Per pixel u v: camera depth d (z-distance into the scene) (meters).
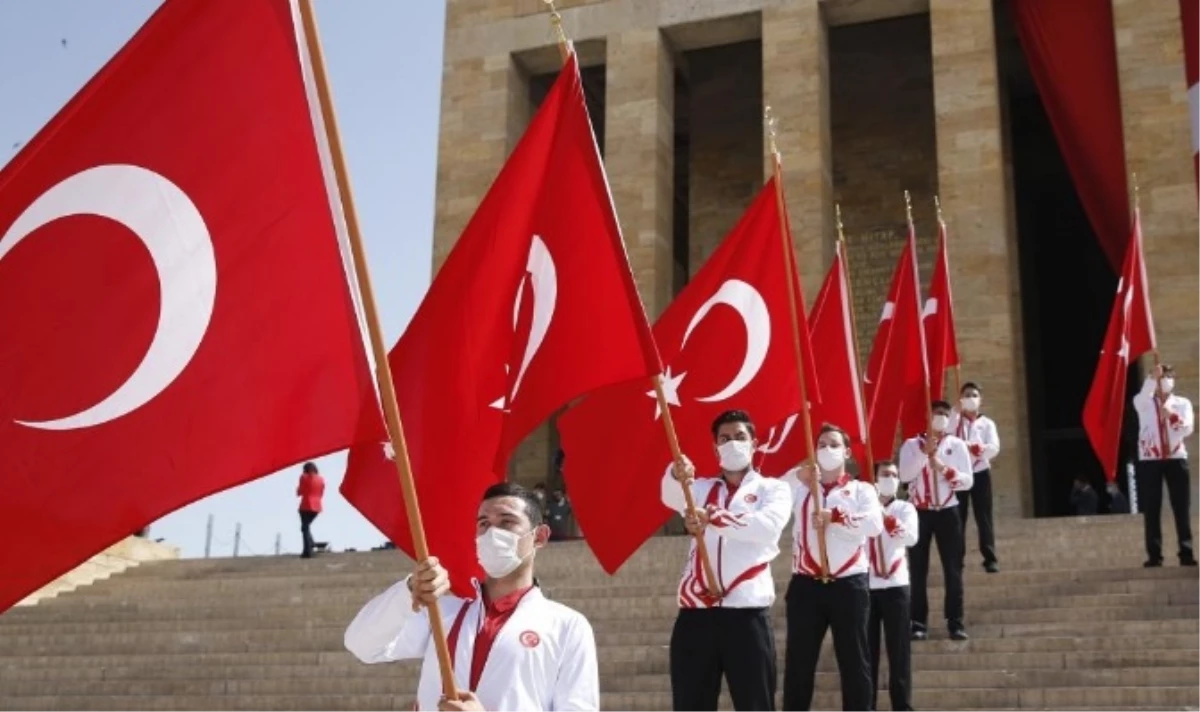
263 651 16.38
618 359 7.48
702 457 9.98
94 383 5.25
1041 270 33.56
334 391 5.39
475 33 31.47
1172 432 15.52
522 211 7.47
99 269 5.33
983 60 27.12
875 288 30.36
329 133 5.38
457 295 7.13
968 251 26.30
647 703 13.03
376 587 18.94
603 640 15.02
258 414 5.33
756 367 10.16
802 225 27.59
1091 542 17.61
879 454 13.98
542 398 7.31
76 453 5.19
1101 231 26.50
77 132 5.37
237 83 5.55
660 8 30.02
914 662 13.30
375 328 5.24
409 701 13.95
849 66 31.92
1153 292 24.94
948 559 13.73
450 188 30.62
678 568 18.08
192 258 5.41
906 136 31.06
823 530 10.00
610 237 7.57
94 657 16.45
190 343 5.34
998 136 26.72
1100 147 26.81
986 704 12.19
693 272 32.25
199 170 5.47
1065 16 27.62
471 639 5.32
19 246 5.27
